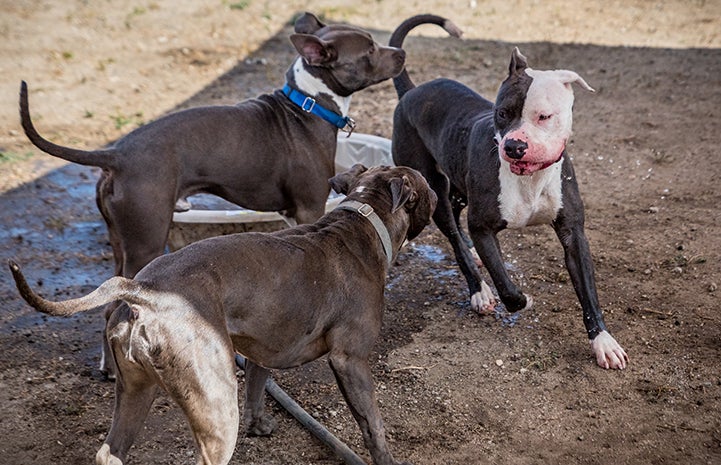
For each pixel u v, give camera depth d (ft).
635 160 26.03
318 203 18.85
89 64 35.27
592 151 26.89
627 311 18.38
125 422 12.00
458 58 35.53
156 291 11.33
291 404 15.42
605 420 15.08
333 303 12.99
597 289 19.29
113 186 16.12
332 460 14.34
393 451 14.44
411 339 17.85
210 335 11.48
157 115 30.53
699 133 27.66
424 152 19.86
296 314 12.60
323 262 12.98
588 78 33.40
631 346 17.13
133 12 41.55
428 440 14.73
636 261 20.39
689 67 34.09
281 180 18.35
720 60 34.78
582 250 16.79
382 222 13.99
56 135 28.66
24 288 10.19
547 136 15.03
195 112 17.26
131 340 11.28
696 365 16.42
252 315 12.21
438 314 18.80
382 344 17.69
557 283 19.79
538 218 16.92
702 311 18.15
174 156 16.60
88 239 22.63
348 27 19.15
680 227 21.84
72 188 25.43
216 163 17.25
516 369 16.62
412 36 38.63
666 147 26.76
